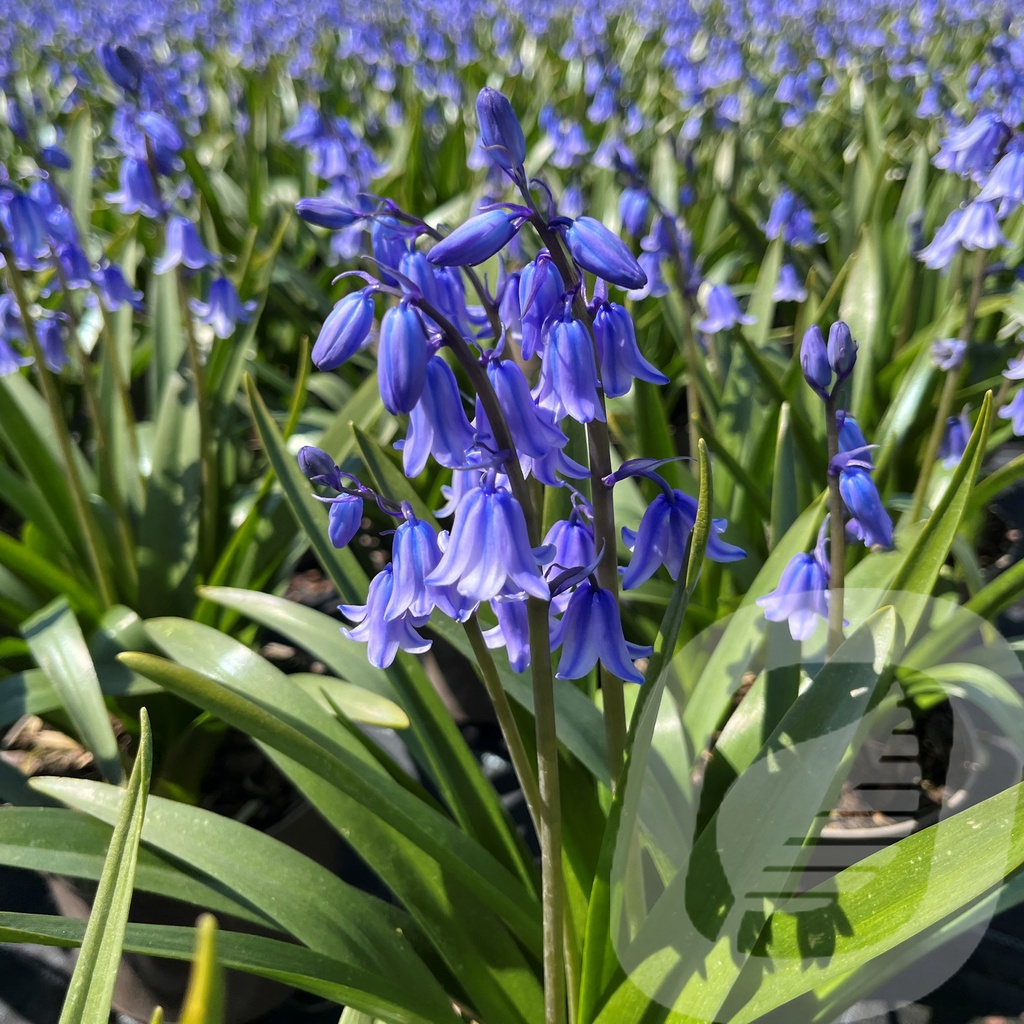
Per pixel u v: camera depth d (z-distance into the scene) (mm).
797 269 613
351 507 199
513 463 185
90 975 178
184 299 426
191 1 2135
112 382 500
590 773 300
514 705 286
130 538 435
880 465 429
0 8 1962
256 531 437
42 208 377
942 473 416
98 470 462
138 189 418
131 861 188
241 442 561
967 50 1255
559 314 180
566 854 272
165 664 215
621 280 166
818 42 1400
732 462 407
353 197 580
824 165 872
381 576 197
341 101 1159
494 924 267
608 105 906
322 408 630
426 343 166
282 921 251
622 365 191
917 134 855
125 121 441
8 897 422
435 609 289
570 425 318
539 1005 261
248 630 439
